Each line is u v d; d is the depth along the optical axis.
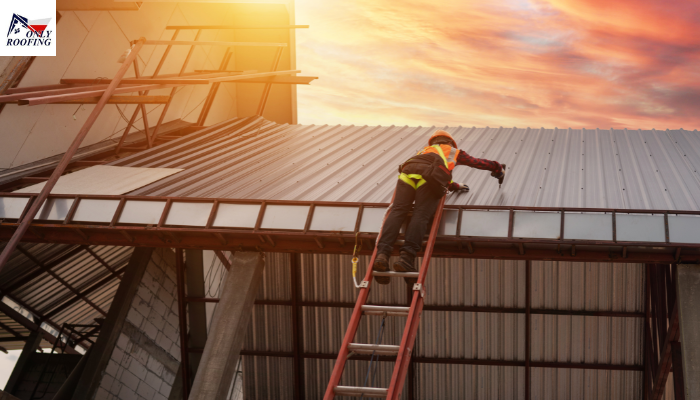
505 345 11.78
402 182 5.68
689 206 6.38
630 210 5.95
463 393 12.23
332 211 6.55
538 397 11.95
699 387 5.54
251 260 7.04
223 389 6.55
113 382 10.88
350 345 4.66
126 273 11.16
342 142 10.66
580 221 5.98
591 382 11.69
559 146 9.69
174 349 13.15
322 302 12.16
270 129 12.25
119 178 8.28
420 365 12.29
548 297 11.37
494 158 9.02
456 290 11.64
